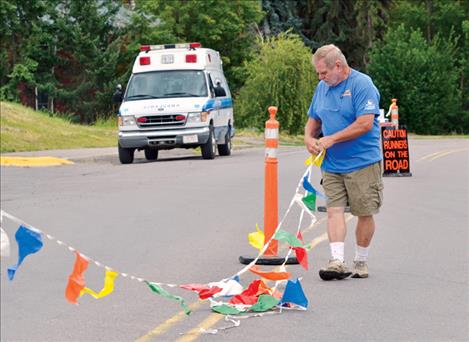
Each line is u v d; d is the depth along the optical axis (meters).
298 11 148.50
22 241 11.87
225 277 20.00
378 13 155.75
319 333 15.09
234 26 119.00
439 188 36.75
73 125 76.00
